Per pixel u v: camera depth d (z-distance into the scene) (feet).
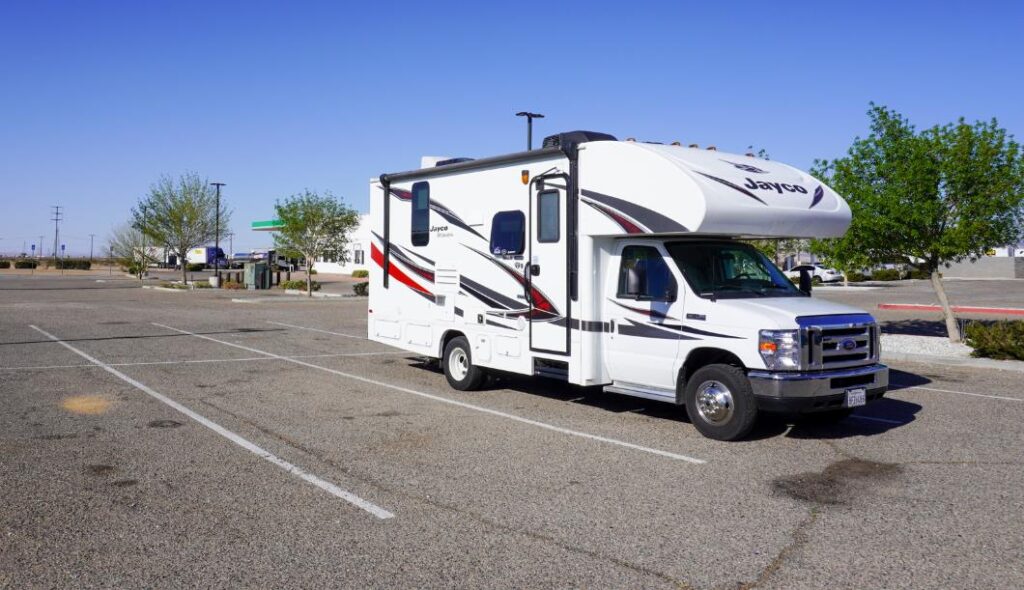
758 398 24.94
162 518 18.26
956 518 18.54
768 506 19.43
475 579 15.03
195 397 33.53
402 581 14.92
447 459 23.67
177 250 139.03
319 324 68.90
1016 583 14.88
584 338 29.19
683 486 21.06
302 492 20.33
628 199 27.68
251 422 28.63
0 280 171.22
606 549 16.57
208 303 96.22
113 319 71.61
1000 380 38.93
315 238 113.39
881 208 48.62
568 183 29.60
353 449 24.82
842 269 52.54
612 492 20.51
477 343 34.19
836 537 17.29
